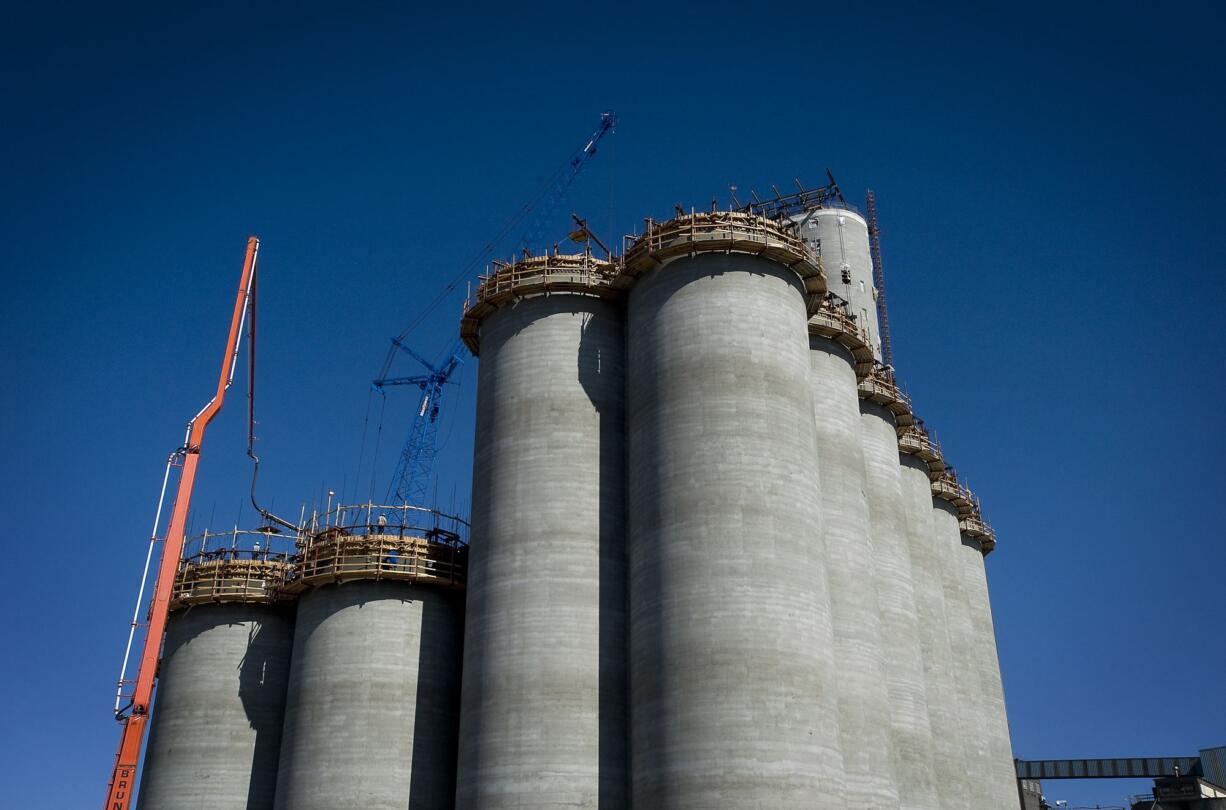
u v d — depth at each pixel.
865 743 49.78
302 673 58.19
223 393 68.88
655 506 47.59
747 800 41.34
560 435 53.34
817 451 51.19
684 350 49.53
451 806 56.19
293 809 54.91
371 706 56.12
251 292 74.75
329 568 59.22
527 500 52.31
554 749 47.38
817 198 84.19
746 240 50.72
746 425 47.56
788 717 42.84
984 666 72.38
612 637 50.06
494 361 56.69
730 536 45.50
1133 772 113.31
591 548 51.44
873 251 97.75
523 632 49.75
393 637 57.78
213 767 63.25
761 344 49.47
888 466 63.16
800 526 46.78
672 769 42.84
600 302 56.44
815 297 54.56
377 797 54.34
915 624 60.44
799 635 44.50
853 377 58.41
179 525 61.72
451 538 61.62
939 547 71.44
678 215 52.94
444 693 58.00
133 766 55.06
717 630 44.06
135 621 58.72
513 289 56.66
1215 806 93.44
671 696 43.94
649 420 49.50
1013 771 69.75
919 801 55.56
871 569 54.34
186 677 65.62
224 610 66.94
